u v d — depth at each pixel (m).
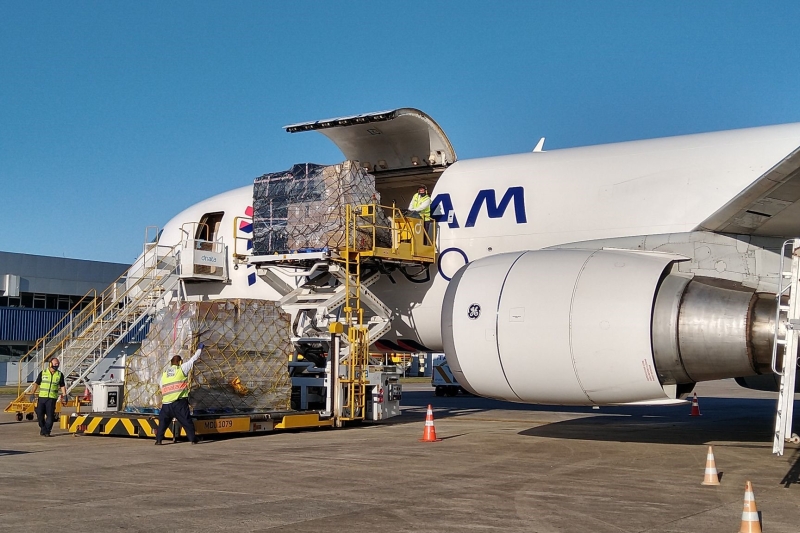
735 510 8.33
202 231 19.91
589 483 10.00
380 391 17.89
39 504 8.68
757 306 11.86
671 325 12.14
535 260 13.39
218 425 14.62
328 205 16.53
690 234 13.23
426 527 7.58
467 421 18.92
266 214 17.39
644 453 12.84
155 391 15.75
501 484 9.91
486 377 13.37
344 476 10.55
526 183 15.66
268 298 18.56
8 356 49.62
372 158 18.42
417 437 15.14
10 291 48.28
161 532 7.40
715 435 15.56
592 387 12.51
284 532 7.40
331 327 16.62
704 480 9.97
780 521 7.84
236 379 15.68
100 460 12.13
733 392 35.56
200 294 19.56
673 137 14.85
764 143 13.71
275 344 16.41
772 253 12.78
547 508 8.44
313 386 17.59
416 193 18.31
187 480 10.24
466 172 16.62
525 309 12.91
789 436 9.73
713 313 11.98
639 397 12.37
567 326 12.53
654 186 14.27
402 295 17.25
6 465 11.66
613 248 13.52
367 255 16.22
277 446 13.76
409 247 16.31
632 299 12.26
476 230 16.11
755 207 11.59
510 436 15.34
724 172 13.76
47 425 15.84
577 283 12.72
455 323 13.66
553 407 24.48
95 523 7.76
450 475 10.62
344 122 16.97
